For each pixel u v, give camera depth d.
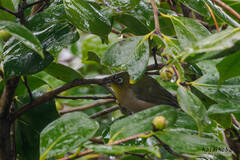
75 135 3.38
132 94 6.21
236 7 5.43
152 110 3.55
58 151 3.30
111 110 6.25
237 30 2.96
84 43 8.37
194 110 3.28
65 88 4.70
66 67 4.99
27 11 4.98
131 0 3.85
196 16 6.98
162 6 6.66
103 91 8.23
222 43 2.79
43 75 7.59
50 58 4.16
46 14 4.31
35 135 4.66
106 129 4.55
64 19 4.35
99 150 2.97
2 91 4.61
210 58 3.07
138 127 3.41
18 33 2.96
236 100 3.79
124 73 6.13
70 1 3.96
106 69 6.06
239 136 5.52
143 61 3.42
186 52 2.78
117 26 7.65
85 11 4.02
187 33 3.74
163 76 3.93
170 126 3.64
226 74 3.45
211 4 4.21
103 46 8.29
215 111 3.77
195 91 4.75
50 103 4.77
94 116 6.16
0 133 4.25
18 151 4.64
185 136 3.35
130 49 3.52
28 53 4.12
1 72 4.37
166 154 4.53
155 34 3.57
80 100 7.36
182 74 3.60
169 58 3.79
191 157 3.60
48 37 4.40
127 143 4.33
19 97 4.95
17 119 4.67
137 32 5.02
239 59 3.30
